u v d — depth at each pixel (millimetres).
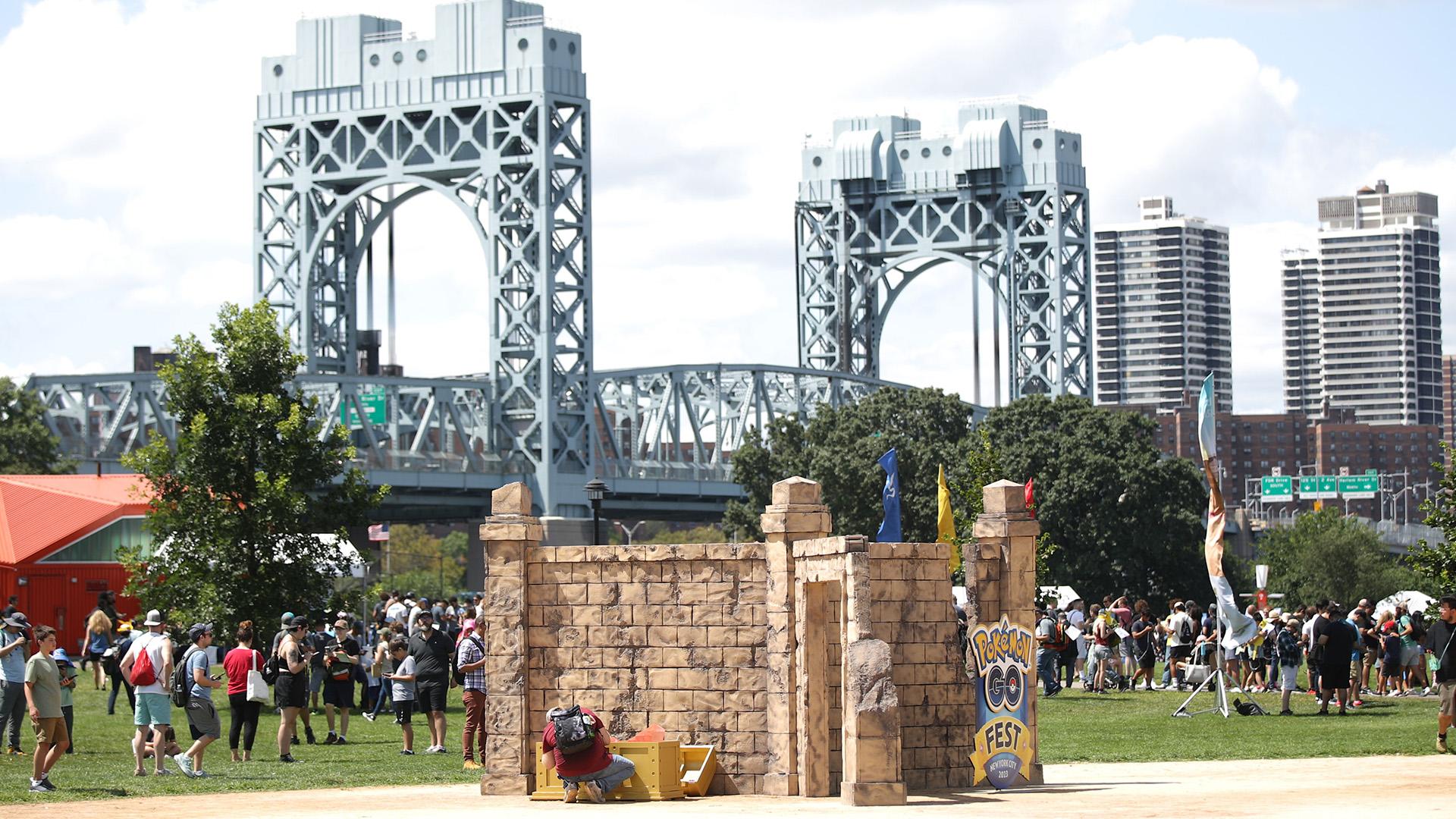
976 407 172500
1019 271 173375
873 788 27844
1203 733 41375
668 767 29750
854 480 116188
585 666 31406
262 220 136000
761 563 30719
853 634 28234
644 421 161500
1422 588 114812
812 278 178750
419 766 36906
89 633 60312
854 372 175125
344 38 134000
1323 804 26094
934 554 30688
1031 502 49000
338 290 138125
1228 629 48625
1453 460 50688
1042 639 54188
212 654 38812
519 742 31328
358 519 59375
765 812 27000
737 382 166000
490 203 130000
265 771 35688
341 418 130500
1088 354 174000
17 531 76562
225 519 57094
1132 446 120438
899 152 176375
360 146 135250
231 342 58719
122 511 76875
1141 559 119188
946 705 30547
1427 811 24766
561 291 131750
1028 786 30625
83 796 30938
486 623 31594
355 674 51594
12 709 38406
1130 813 25562
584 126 131875
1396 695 52375
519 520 31547
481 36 130500
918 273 178750
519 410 131375
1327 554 154125
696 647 30938
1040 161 172250
